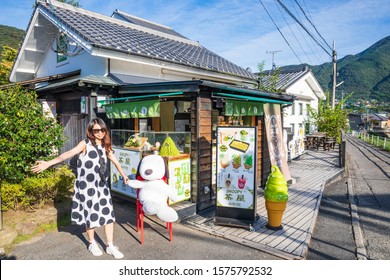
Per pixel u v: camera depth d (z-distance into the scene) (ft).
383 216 18.52
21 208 16.20
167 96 18.07
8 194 15.10
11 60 47.03
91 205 11.85
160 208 12.71
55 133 17.60
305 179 28.63
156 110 17.25
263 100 21.75
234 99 20.04
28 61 35.06
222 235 14.42
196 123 17.12
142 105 18.04
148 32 38.14
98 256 12.43
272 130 23.85
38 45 32.65
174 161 16.44
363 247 13.67
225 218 15.81
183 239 14.23
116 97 21.97
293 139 42.32
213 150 19.51
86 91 21.21
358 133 124.57
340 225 16.75
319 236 15.07
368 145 76.18
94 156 11.87
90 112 20.57
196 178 17.39
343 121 64.49
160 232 15.07
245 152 15.39
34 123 16.48
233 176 15.69
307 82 69.21
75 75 27.09
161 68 27.20
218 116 21.77
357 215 18.57
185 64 26.78
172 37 41.75
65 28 24.38
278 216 15.06
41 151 17.06
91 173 11.82
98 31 25.57
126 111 19.17
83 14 31.76
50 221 15.58
